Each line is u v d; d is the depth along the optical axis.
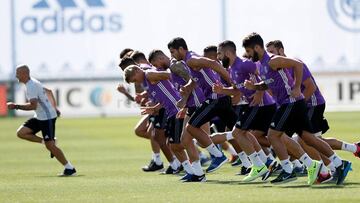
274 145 36.72
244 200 31.77
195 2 108.81
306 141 36.62
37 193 36.88
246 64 37.91
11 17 110.75
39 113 45.50
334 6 108.00
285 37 108.31
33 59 111.19
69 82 111.19
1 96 111.56
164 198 33.38
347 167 36.25
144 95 47.09
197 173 39.91
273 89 36.12
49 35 110.88
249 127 38.34
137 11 110.00
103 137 77.38
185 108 39.81
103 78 111.19
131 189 37.38
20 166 52.81
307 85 38.25
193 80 39.16
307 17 108.12
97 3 110.62
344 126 81.00
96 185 39.75
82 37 110.88
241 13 108.31
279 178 37.22
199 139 40.00
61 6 110.88
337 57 108.31
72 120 104.44
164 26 109.56
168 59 41.66
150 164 47.38
